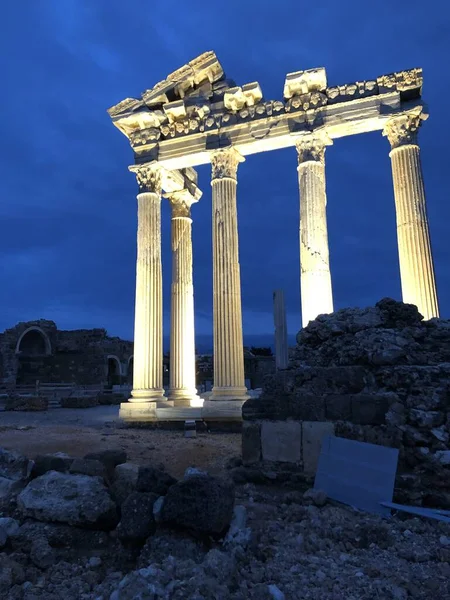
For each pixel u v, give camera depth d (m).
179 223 22.94
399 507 6.62
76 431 15.96
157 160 19.53
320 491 7.26
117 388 41.66
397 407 7.77
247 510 6.91
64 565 6.02
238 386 17.08
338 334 9.66
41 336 48.25
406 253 15.73
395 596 4.55
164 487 6.47
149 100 19.66
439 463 7.12
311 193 16.83
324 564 5.33
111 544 6.57
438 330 9.09
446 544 5.69
